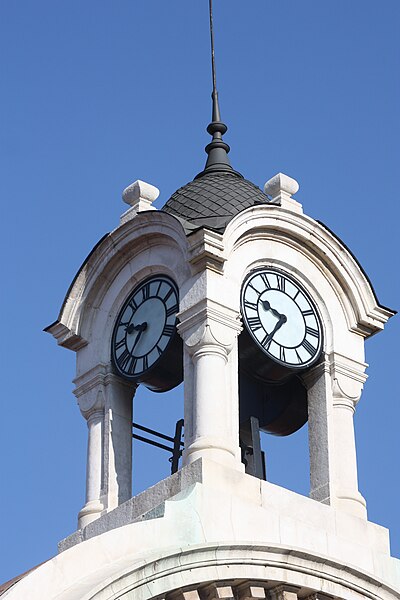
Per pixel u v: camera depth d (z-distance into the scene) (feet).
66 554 130.11
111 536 132.57
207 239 145.89
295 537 140.56
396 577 144.15
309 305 151.94
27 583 127.44
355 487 147.64
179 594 131.54
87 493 149.18
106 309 153.89
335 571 138.41
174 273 148.97
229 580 133.80
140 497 142.10
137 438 151.94
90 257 154.20
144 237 151.33
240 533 137.90
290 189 153.17
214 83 164.35
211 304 145.38
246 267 149.07
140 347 150.82
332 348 151.33
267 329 148.97
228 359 145.07
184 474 139.95
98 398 151.74
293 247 152.15
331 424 149.48
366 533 144.97
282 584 136.05
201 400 142.72
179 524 135.54
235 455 141.79
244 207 151.53
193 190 153.99
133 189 154.61
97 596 126.62
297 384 154.61
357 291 153.17
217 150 160.04
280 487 142.72
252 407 154.20
